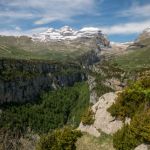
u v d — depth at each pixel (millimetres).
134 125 30609
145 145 28688
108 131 35156
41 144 35781
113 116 35906
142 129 29578
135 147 29875
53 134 36281
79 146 34594
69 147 34375
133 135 30297
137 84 36312
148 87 35344
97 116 37562
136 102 34938
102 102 39094
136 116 31672
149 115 30703
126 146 30750
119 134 32188
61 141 34781
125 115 34938
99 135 35281
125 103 35594
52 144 35344
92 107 39750
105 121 36250
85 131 37094
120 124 34812
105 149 32875
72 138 35188
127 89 36438
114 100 38031
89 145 34375
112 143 33188
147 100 33906
